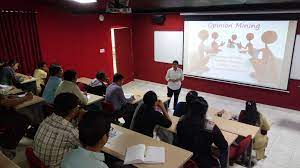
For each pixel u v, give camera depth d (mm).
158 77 7891
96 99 4387
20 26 5395
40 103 4086
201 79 6973
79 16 6461
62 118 2152
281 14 5289
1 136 3178
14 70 5172
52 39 6008
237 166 3641
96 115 1510
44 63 5594
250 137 3062
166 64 7547
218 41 6340
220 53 6391
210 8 5449
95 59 7133
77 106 2271
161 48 7488
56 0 5375
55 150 2064
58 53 6191
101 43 7211
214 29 6324
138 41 8016
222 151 2650
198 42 6680
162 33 7312
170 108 5934
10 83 5031
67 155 1535
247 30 5840
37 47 5758
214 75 6648
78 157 1450
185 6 5609
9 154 3279
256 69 5941
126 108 4250
